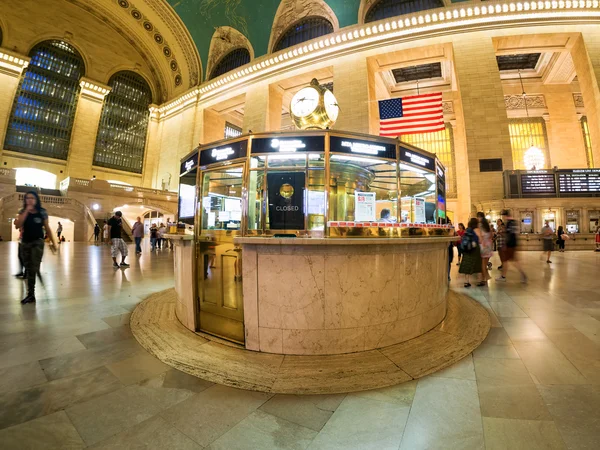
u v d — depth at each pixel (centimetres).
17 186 2184
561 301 470
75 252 1297
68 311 407
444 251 403
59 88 2922
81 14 2967
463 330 345
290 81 2370
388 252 305
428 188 452
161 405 197
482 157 1639
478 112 1684
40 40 2756
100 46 3102
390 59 2012
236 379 232
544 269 825
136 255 1214
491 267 879
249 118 2462
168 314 408
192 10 2747
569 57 1939
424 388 220
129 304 454
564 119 2184
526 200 1486
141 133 3431
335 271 282
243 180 328
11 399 200
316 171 324
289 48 2250
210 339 320
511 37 1761
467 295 529
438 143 2436
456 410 192
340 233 301
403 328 314
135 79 3412
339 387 221
